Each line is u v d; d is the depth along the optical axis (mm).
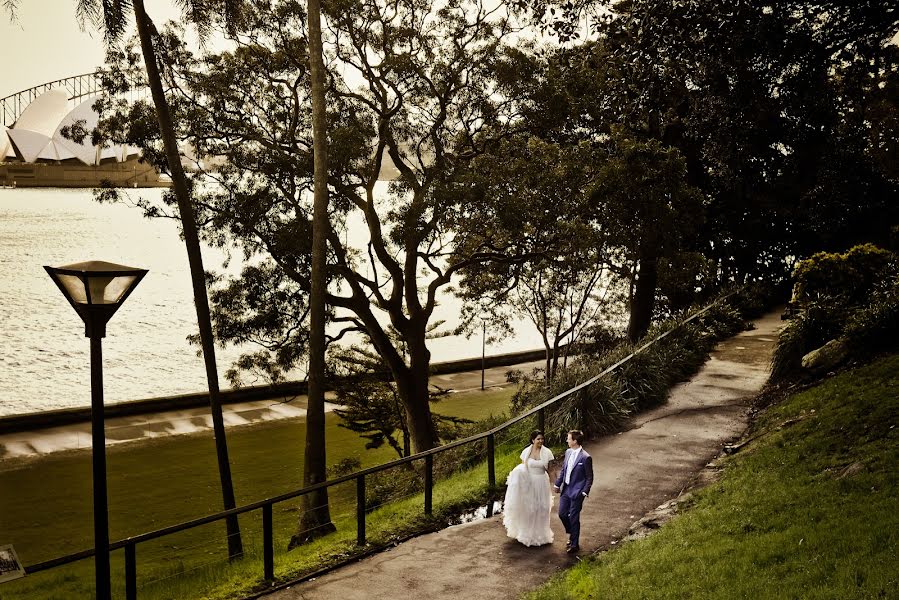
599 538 11398
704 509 11062
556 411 17078
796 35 14039
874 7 13438
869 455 10555
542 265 28078
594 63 18312
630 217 24891
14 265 163750
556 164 25750
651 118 26109
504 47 26016
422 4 26578
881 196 33062
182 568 18875
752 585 8023
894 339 15836
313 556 11844
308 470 19172
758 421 15359
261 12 25844
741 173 27922
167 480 32250
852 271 20312
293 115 26328
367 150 25359
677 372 19500
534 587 10070
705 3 13148
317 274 19875
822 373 16516
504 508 11805
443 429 30469
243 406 48469
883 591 7020
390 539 12141
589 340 37906
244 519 25328
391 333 31344
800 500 9898
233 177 25812
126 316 112000
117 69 24562
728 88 14828
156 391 66875
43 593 18625
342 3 24844
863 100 17547
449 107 27562
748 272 35094
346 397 30219
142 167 198750
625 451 14875
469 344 91875
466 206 25719
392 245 27938
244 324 26125
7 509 29000
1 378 72188
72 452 38656
